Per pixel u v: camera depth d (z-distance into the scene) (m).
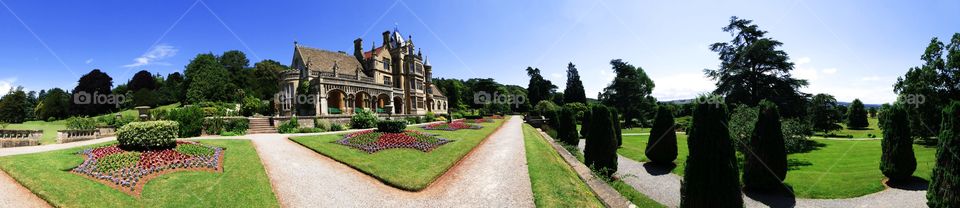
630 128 56.47
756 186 15.23
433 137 21.44
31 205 8.56
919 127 27.67
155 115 26.48
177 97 72.69
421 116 48.12
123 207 8.44
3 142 18.11
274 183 11.26
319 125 31.20
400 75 57.66
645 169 20.81
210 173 11.83
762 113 15.46
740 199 9.38
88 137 22.23
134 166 11.79
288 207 9.20
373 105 48.16
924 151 23.06
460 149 17.72
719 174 9.29
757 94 37.75
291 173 12.56
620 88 67.12
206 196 9.39
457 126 33.88
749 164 15.55
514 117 71.19
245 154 15.49
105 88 67.69
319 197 9.99
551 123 43.16
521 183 11.40
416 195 10.38
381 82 54.84
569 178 11.97
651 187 16.58
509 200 9.77
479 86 95.75
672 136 21.64
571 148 24.11
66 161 12.30
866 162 19.31
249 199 9.31
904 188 14.66
